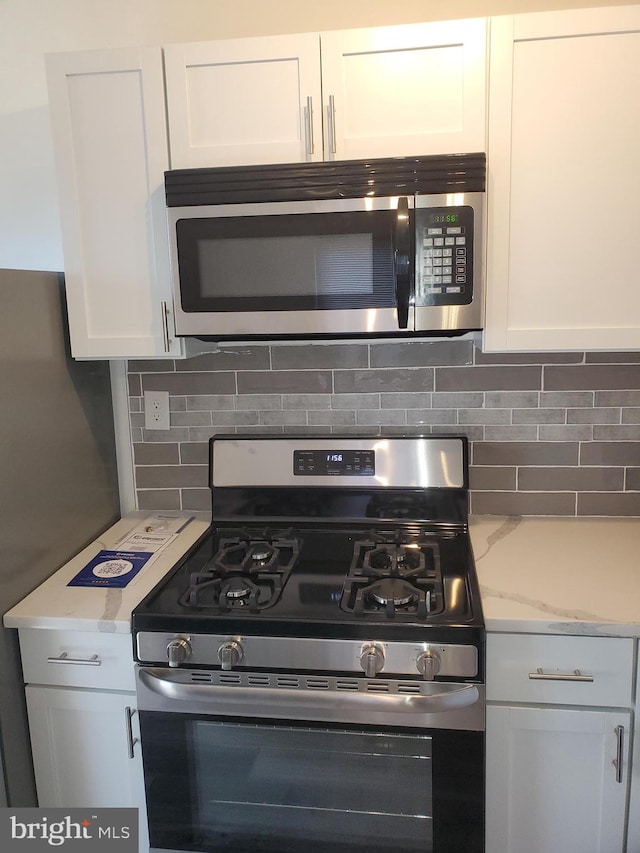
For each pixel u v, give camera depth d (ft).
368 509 6.12
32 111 6.18
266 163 5.00
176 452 6.56
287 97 4.92
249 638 4.49
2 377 4.81
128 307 5.38
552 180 4.85
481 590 4.78
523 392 6.06
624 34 4.64
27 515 5.08
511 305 5.04
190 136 5.05
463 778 4.50
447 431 6.20
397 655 4.36
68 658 4.85
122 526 6.38
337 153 4.94
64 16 6.05
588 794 4.63
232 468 6.24
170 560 5.58
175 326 5.13
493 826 4.75
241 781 4.77
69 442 5.70
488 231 4.95
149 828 4.93
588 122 4.76
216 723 4.67
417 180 4.68
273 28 5.90
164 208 5.17
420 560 5.23
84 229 5.32
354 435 6.16
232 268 4.97
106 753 4.98
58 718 4.99
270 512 6.24
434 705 4.33
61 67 5.09
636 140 4.75
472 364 6.07
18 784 4.96
